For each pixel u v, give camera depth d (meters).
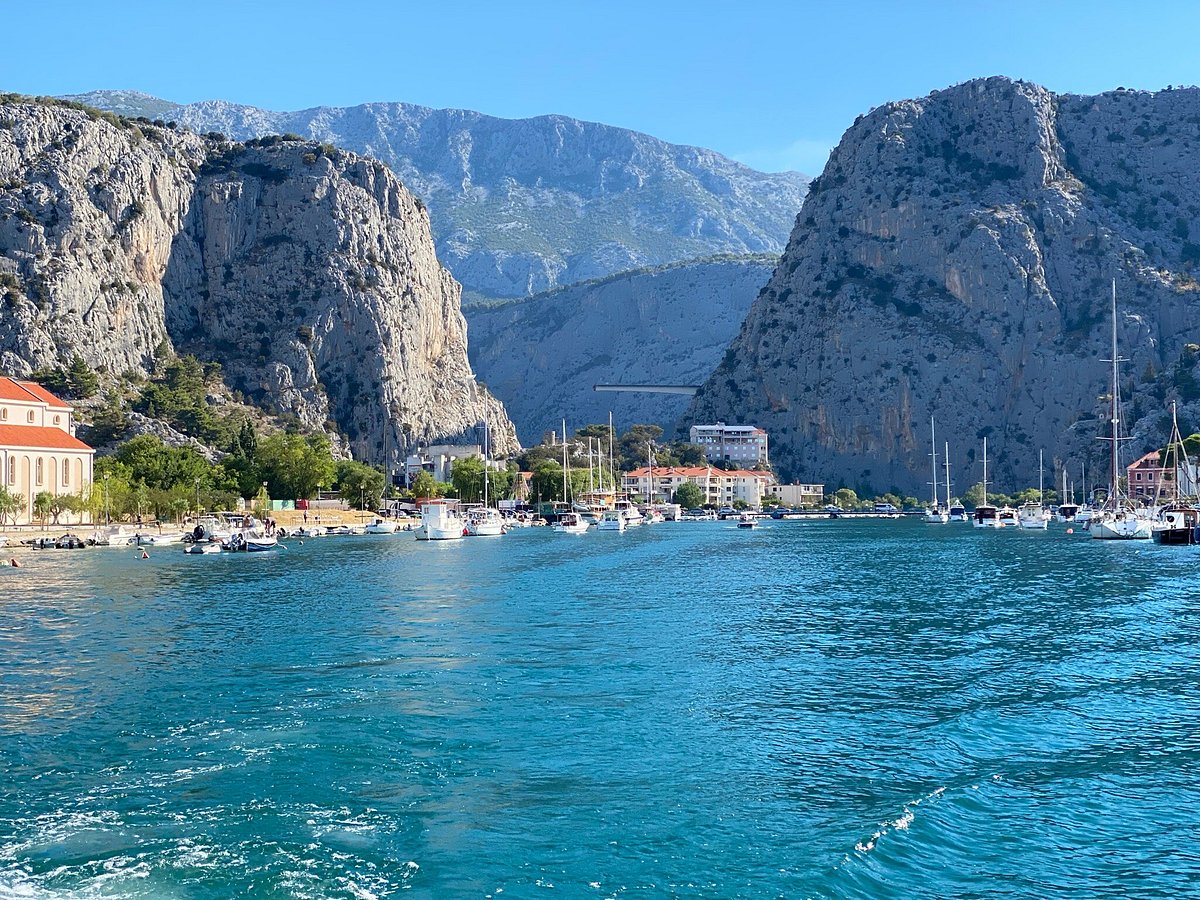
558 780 44.84
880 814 40.62
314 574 139.88
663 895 34.12
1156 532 194.00
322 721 54.16
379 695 60.16
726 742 50.41
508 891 34.41
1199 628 84.44
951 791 43.03
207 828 39.38
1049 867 36.06
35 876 35.22
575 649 75.81
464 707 57.25
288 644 78.31
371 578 133.62
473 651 74.88
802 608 99.50
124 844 37.88
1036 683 63.50
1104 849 37.47
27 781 44.75
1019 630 84.44
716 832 39.03
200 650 75.81
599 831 39.22
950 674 66.38
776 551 188.00
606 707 57.53
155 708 57.31
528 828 39.47
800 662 70.56
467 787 43.91
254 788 43.69
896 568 146.50
